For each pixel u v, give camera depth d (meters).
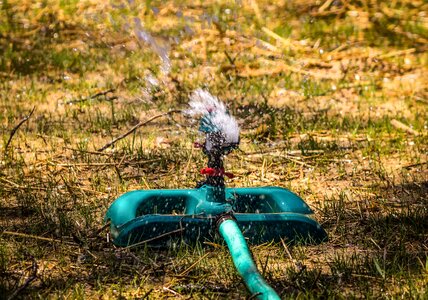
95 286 6.48
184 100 13.45
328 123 12.09
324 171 9.90
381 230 7.77
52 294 6.29
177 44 16.98
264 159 10.23
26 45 17.05
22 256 7.06
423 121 12.18
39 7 19.69
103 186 9.17
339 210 8.24
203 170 7.40
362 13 18.44
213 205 7.35
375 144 10.97
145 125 12.09
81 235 7.55
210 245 7.20
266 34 17.47
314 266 6.89
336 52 16.31
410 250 7.28
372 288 6.41
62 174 9.66
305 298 6.13
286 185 9.36
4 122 12.11
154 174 9.73
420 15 18.41
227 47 16.75
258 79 14.90
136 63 15.85
